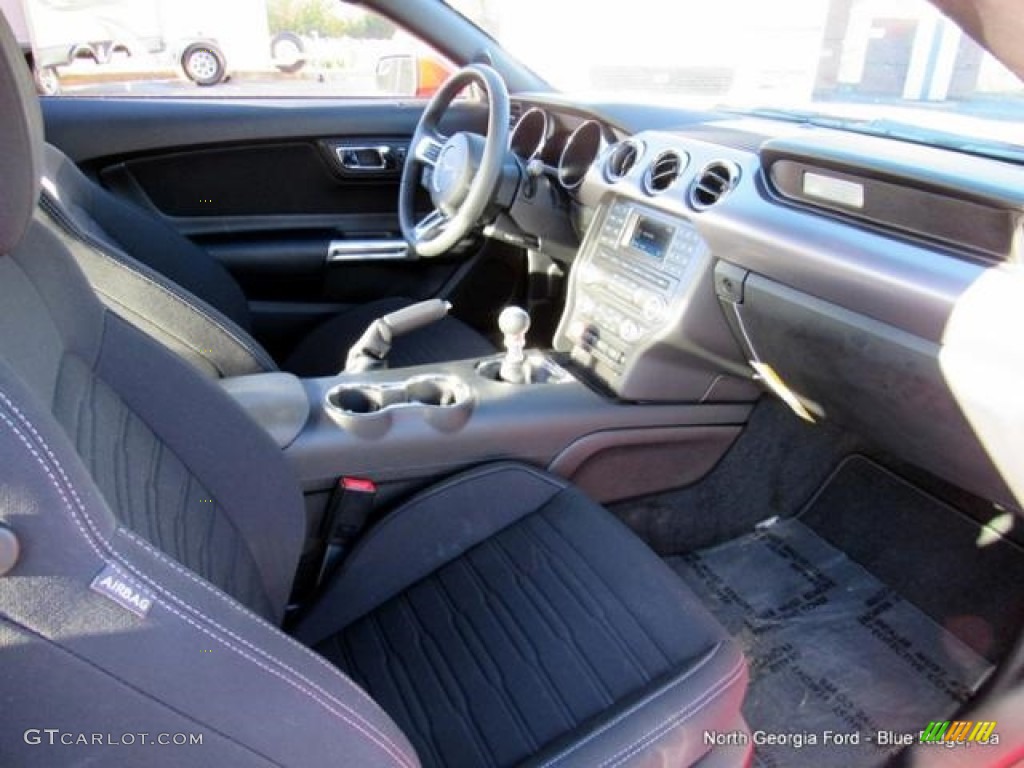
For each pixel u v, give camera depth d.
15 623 0.45
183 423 0.88
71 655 0.47
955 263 0.98
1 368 0.47
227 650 0.52
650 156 1.50
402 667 1.04
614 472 1.48
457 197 1.69
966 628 1.51
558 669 0.98
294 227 2.25
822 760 1.31
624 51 2.16
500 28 2.20
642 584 1.07
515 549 1.19
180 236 1.71
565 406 1.36
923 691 1.42
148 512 0.75
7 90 0.55
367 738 0.60
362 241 2.22
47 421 0.47
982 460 1.10
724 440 1.58
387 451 1.22
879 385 1.15
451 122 2.17
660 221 1.44
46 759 0.50
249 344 1.35
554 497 1.27
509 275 2.30
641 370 1.42
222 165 2.16
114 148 2.06
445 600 1.14
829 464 1.75
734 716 0.96
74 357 0.75
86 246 1.21
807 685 1.44
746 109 1.75
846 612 1.57
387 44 2.34
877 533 1.68
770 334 1.30
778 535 1.74
